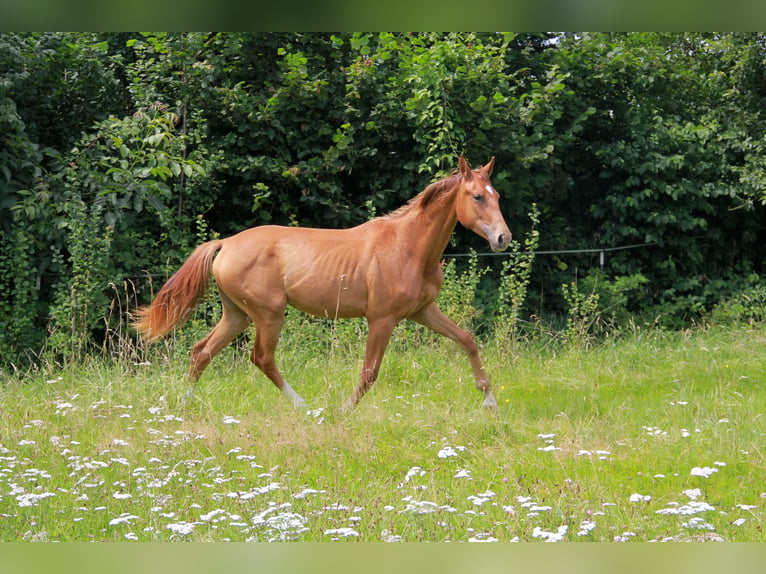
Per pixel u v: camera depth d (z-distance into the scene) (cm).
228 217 1404
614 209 1541
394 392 973
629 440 755
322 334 1188
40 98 1330
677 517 558
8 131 1199
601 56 1520
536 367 1130
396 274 882
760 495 606
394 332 1190
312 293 890
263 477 651
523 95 1378
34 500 532
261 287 893
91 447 736
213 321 1230
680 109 1709
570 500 587
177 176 1223
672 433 776
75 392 934
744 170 1530
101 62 1341
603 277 1517
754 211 1636
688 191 1515
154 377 985
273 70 1408
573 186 1596
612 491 626
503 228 848
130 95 1386
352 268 886
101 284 1153
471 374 1071
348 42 1448
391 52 1391
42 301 1228
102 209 1175
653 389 1013
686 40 1809
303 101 1327
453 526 535
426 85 1298
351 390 982
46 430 774
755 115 1617
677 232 1593
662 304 1570
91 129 1353
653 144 1509
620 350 1237
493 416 825
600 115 1552
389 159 1400
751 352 1213
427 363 1107
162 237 1263
